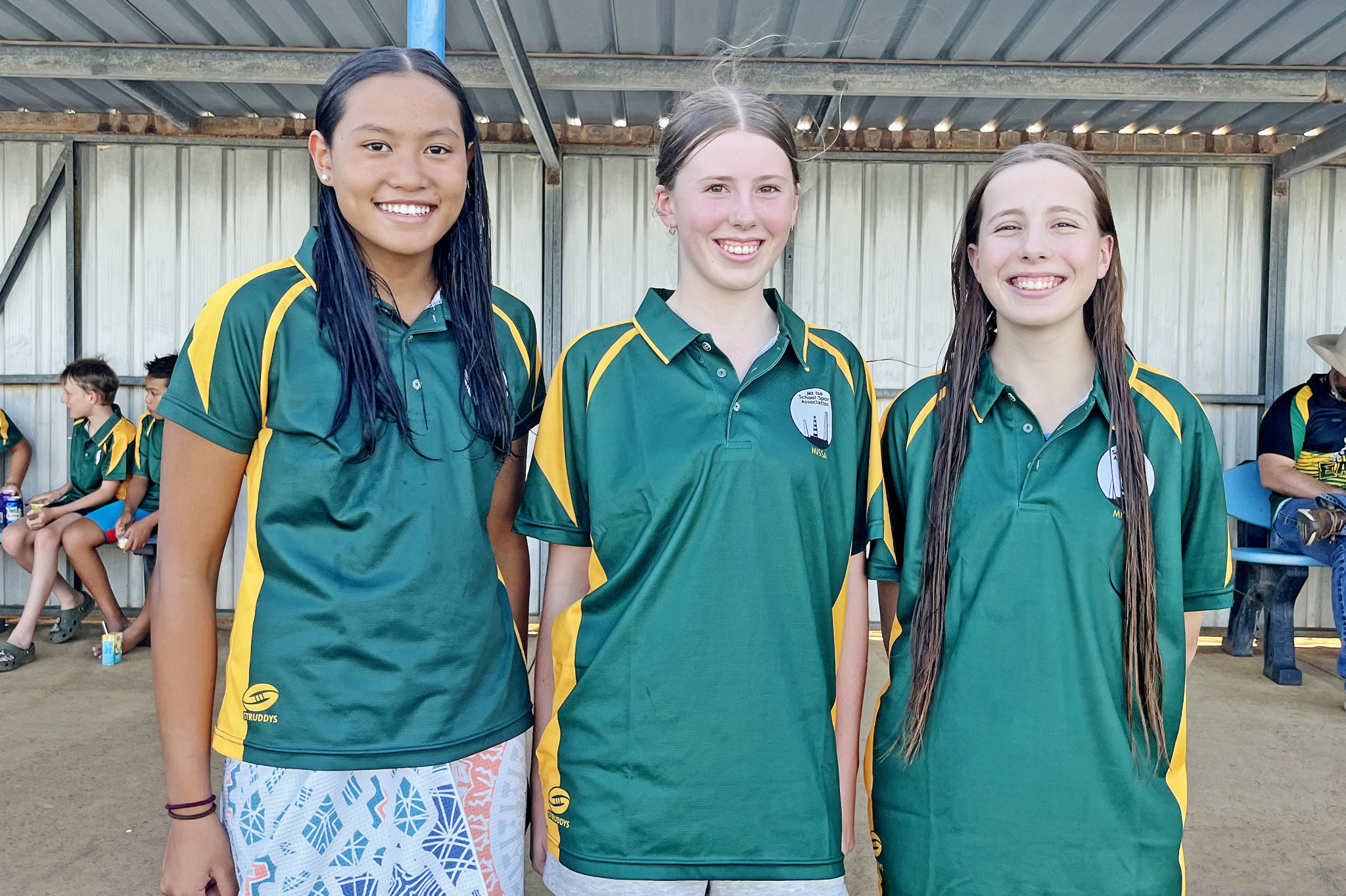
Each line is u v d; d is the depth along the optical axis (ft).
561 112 16.10
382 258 4.24
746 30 12.42
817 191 17.01
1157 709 4.42
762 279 4.63
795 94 13.79
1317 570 17.04
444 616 4.09
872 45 12.81
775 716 4.30
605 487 4.49
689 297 4.67
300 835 3.95
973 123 16.55
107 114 16.72
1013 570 4.46
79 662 14.34
